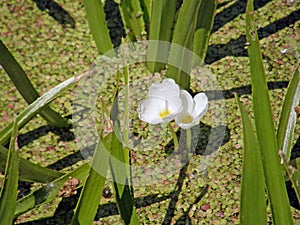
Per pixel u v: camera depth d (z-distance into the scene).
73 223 0.88
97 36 1.06
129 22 1.05
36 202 0.93
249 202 0.86
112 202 0.99
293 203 0.98
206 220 0.97
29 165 0.93
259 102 0.89
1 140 0.94
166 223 0.97
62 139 1.03
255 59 0.90
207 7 1.00
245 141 0.86
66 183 0.95
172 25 1.02
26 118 0.94
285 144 0.92
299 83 0.91
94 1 1.03
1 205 0.85
